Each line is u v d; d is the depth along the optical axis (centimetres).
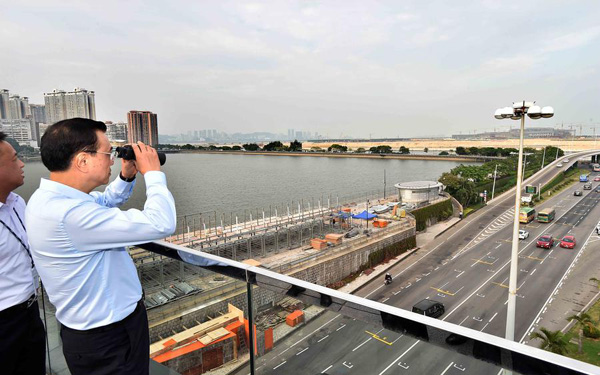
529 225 5984
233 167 15888
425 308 3294
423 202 6300
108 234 215
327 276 3888
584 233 5450
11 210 296
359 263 4275
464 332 172
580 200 7450
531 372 153
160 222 230
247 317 272
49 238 213
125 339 244
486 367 170
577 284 3853
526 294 3709
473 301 3612
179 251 300
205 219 6706
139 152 265
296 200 8500
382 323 200
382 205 6228
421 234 5706
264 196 9012
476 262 4569
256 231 4128
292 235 4756
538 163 11275
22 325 299
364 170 13975
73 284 222
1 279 284
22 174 301
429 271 4353
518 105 1566
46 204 218
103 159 242
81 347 234
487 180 8550
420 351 204
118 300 239
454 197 7338
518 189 1588
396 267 4500
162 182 256
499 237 5444
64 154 226
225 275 280
